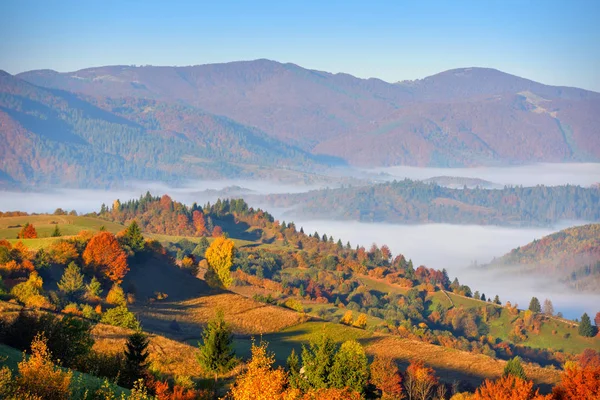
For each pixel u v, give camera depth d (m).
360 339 101.81
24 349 52.25
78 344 54.25
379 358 71.56
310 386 53.94
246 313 121.56
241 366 67.19
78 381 43.59
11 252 121.62
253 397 40.78
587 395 46.56
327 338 57.34
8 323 54.62
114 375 53.22
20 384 36.34
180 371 66.31
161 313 116.31
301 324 114.06
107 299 113.62
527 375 80.75
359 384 54.94
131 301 121.06
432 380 70.19
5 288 92.25
